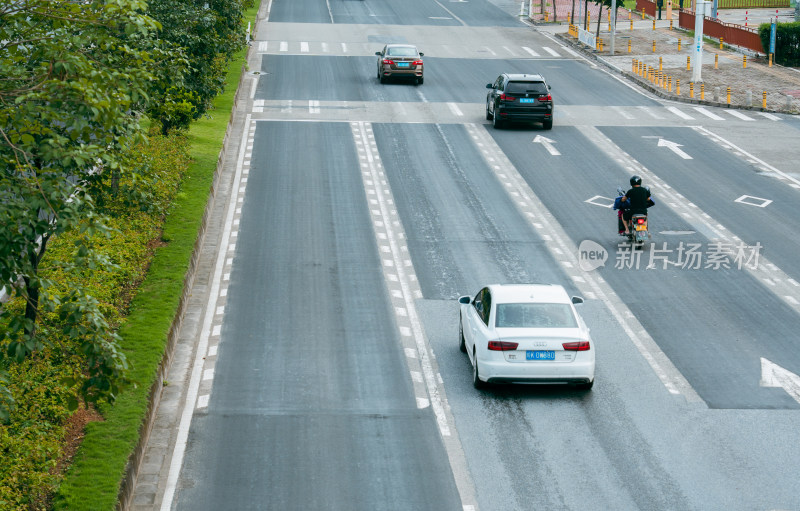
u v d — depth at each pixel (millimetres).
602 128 56031
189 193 38500
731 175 46375
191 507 18125
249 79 68062
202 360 25250
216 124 51625
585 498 18469
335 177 44625
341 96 63094
